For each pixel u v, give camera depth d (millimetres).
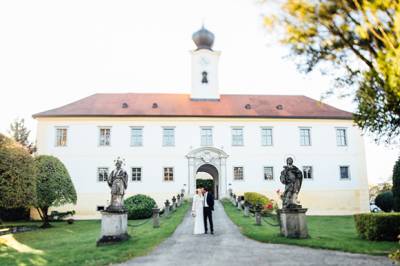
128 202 25812
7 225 24953
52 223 28234
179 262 9594
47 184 25109
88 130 34844
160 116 35344
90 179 34062
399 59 5812
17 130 52188
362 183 36281
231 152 35438
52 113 34969
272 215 23719
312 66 6883
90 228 23312
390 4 5660
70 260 10523
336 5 6203
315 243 12023
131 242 13180
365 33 6129
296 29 6516
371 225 13031
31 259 11328
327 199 35594
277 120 36438
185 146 35188
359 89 7227
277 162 35625
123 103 36719
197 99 39312
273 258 9789
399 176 19391
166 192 34281
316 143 36469
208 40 41062
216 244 12508
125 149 34781
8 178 20047
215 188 39469
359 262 9109
